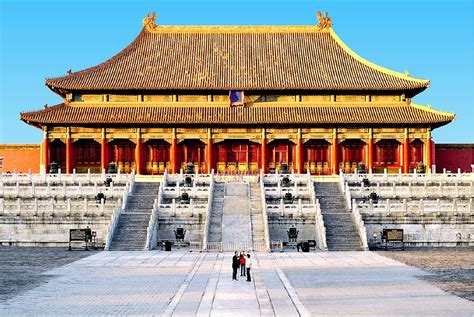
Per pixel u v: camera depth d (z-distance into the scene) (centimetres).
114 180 10344
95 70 13862
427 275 5716
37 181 10344
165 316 3969
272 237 8525
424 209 8588
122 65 14062
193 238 8506
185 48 14550
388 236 8175
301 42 14662
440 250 8056
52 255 7419
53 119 12875
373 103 13450
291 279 5516
